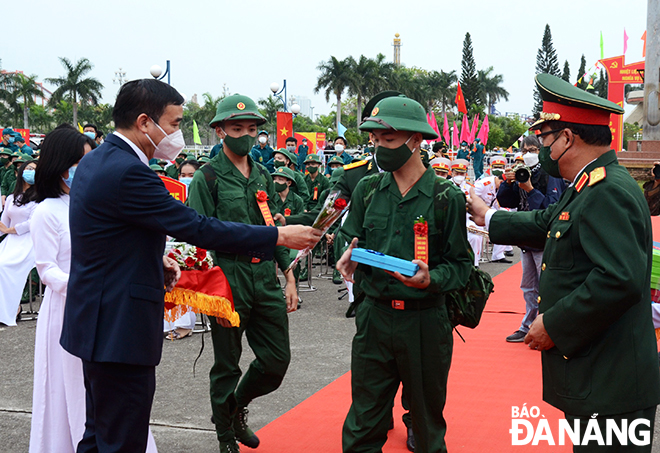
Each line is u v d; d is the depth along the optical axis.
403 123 2.99
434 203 3.07
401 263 2.85
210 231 2.63
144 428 2.62
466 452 3.87
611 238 2.35
